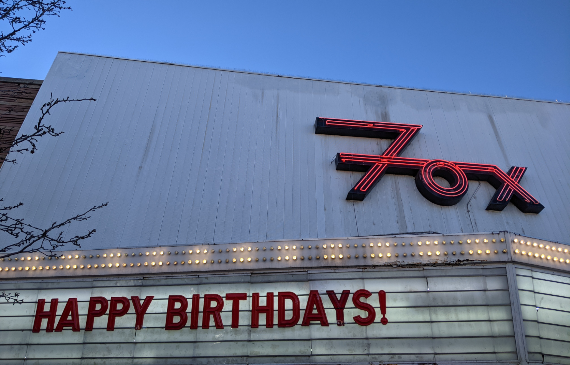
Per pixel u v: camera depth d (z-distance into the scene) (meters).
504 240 12.51
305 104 24.16
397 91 25.38
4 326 12.62
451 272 12.37
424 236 12.83
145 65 24.83
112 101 22.98
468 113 24.94
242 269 12.84
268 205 19.62
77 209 18.86
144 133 21.89
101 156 20.80
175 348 12.06
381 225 19.42
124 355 12.09
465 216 20.25
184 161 20.95
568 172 22.97
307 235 18.78
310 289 12.46
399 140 22.28
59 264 13.28
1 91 23.94
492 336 11.57
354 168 21.25
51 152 20.70
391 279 12.42
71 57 24.62
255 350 11.88
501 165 22.77
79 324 12.55
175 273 12.97
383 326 11.89
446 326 11.77
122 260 13.23
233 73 25.09
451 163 21.36
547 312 11.91
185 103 23.39
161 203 19.33
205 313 12.35
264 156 21.55
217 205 19.44
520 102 26.05
